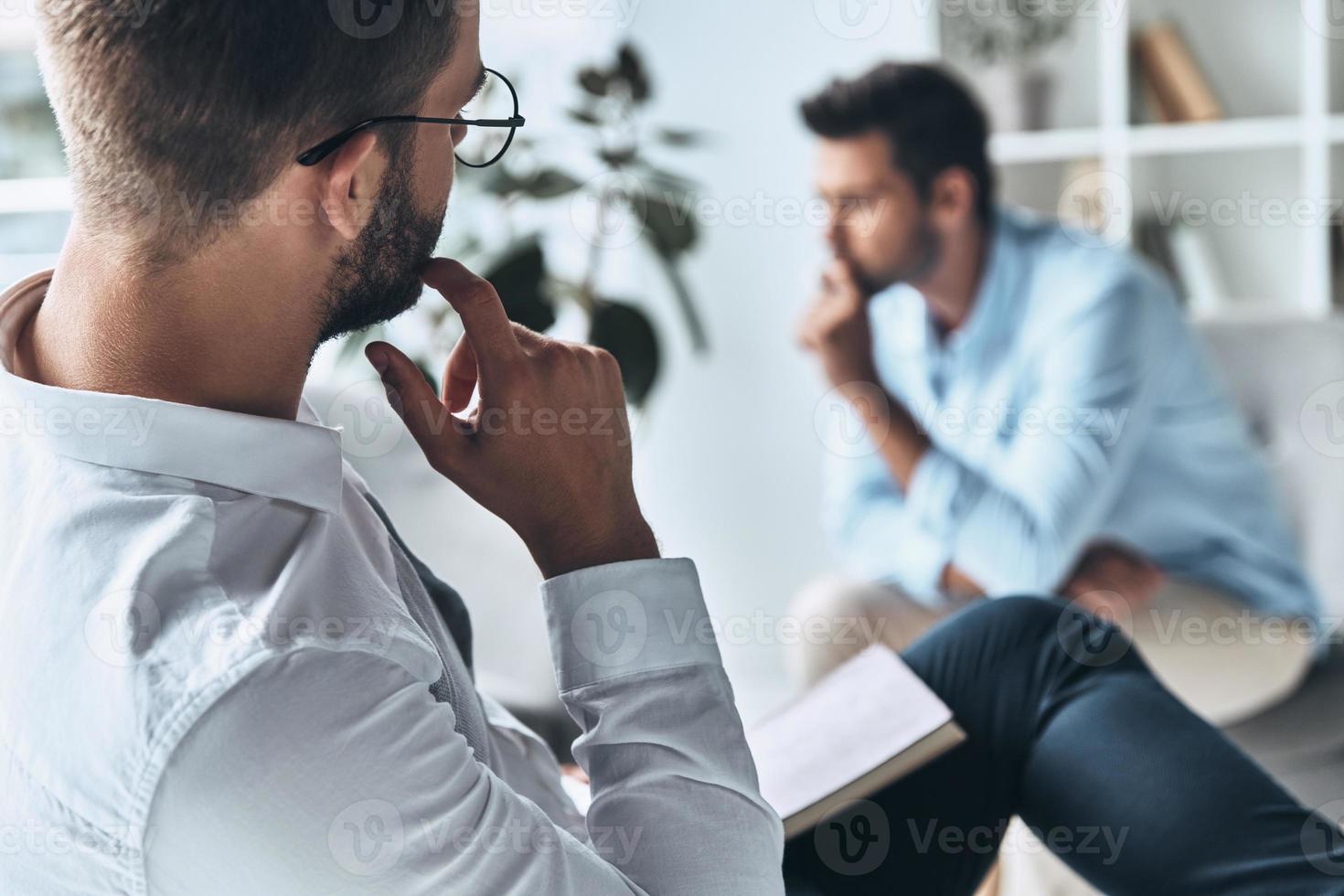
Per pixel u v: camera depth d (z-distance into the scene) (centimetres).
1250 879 84
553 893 58
